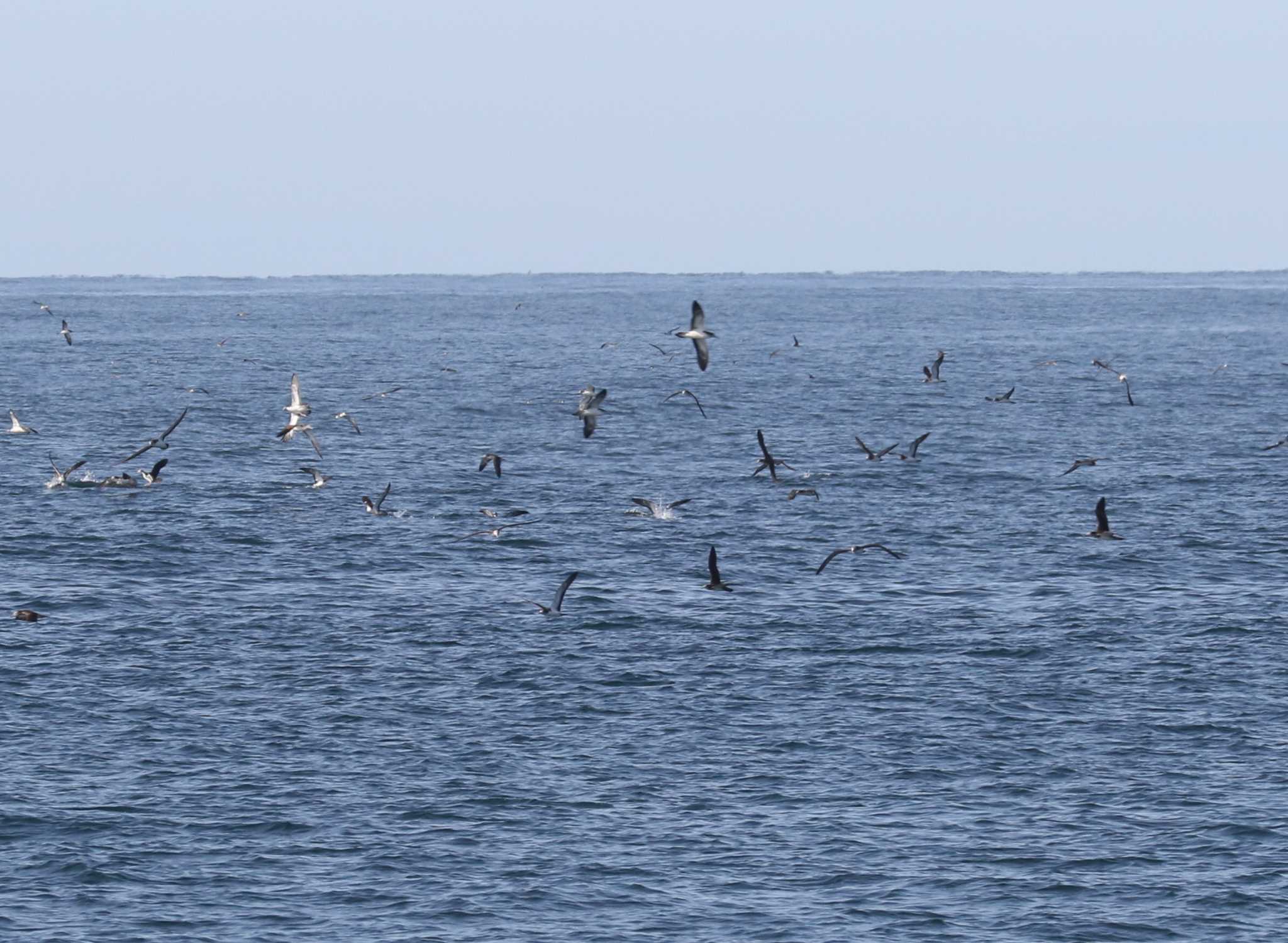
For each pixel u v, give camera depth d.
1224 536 72.88
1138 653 52.84
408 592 61.16
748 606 59.09
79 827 38.69
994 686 49.44
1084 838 38.62
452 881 36.28
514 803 40.47
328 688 48.78
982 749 44.12
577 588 62.00
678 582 63.25
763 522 76.25
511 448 103.75
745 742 44.59
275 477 89.50
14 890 35.66
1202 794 41.09
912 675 50.50
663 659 52.03
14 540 69.69
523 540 71.31
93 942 33.53
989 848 38.09
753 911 35.06
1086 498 83.62
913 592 61.66
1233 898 35.59
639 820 39.59
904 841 38.47
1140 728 45.78
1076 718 46.53
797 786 41.62
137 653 52.16
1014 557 68.25
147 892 35.69
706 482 89.00
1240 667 51.25
